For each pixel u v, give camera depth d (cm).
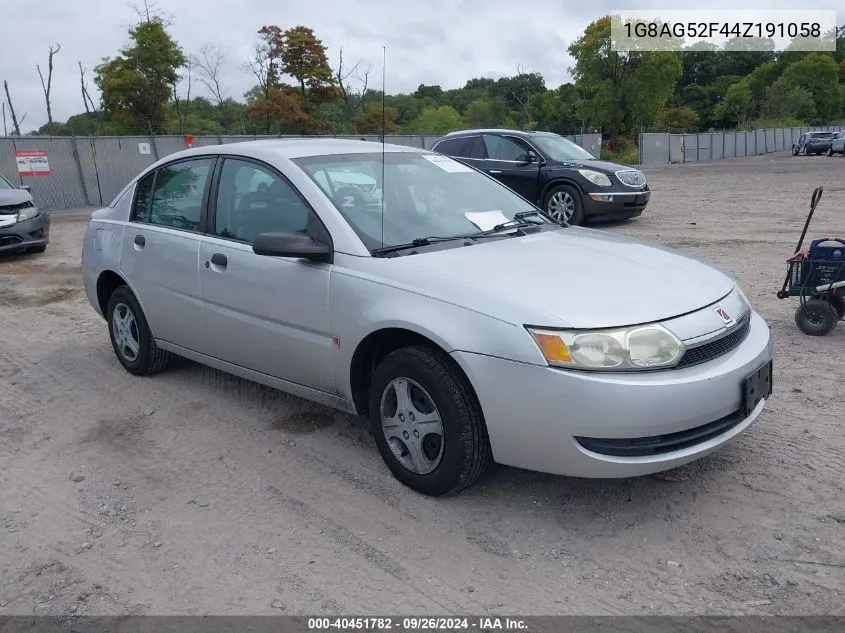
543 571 303
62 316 752
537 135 1327
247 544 329
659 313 320
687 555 310
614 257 381
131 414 479
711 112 9062
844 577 291
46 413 487
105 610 288
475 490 366
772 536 320
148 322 514
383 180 422
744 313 364
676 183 2286
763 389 349
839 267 572
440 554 317
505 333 315
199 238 459
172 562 318
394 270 357
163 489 381
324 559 316
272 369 427
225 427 454
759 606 277
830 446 397
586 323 308
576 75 5278
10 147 2038
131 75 3353
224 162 460
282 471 395
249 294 421
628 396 301
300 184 408
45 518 357
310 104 3528
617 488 363
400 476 369
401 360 348
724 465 381
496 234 416
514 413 315
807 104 8006
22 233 1133
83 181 2188
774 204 1537
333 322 377
